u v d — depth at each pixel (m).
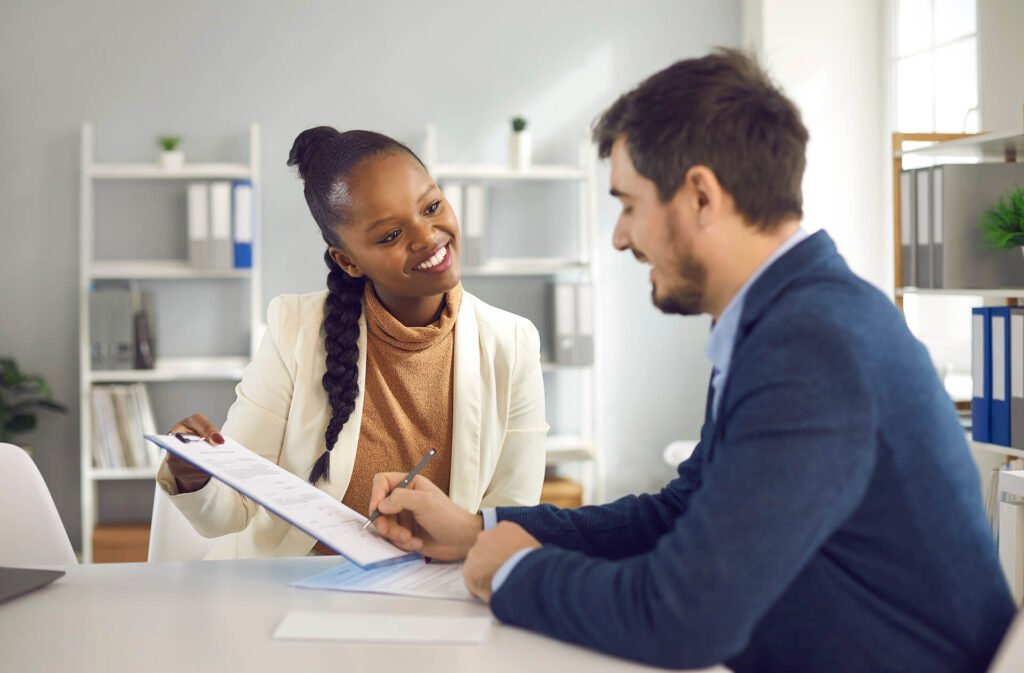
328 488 1.49
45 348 3.71
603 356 4.02
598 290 4.01
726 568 0.78
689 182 0.89
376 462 1.54
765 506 0.78
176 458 1.31
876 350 0.82
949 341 3.46
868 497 0.84
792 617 0.88
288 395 1.54
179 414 3.80
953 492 0.84
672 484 1.19
